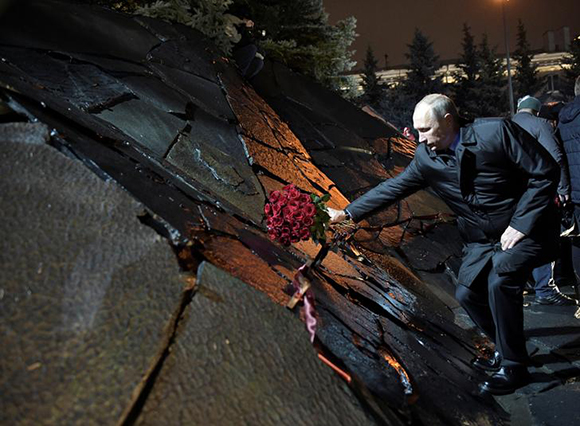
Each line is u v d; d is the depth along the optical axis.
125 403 1.23
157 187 2.38
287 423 1.43
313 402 1.55
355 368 2.02
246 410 1.39
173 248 1.79
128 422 1.21
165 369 1.36
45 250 1.49
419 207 6.73
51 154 1.82
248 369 1.51
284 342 1.69
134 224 1.72
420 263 5.54
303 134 6.91
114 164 2.26
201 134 4.04
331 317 2.35
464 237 3.21
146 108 3.74
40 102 2.27
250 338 1.60
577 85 4.68
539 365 3.49
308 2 9.60
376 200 3.26
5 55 3.21
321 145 6.92
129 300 1.47
